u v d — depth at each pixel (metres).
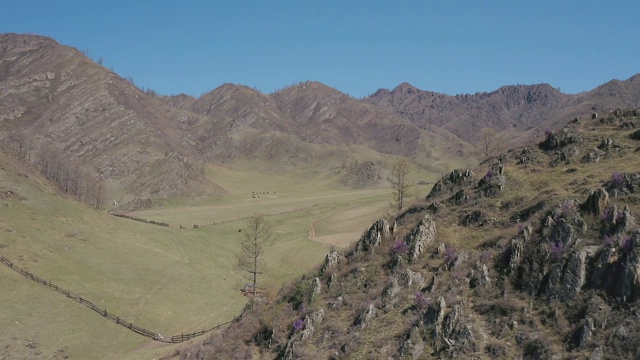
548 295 29.84
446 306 32.34
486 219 40.94
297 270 82.31
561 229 32.38
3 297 60.78
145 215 137.12
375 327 34.25
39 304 61.75
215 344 44.03
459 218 43.38
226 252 96.38
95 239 85.12
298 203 159.88
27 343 53.88
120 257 81.62
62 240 79.94
